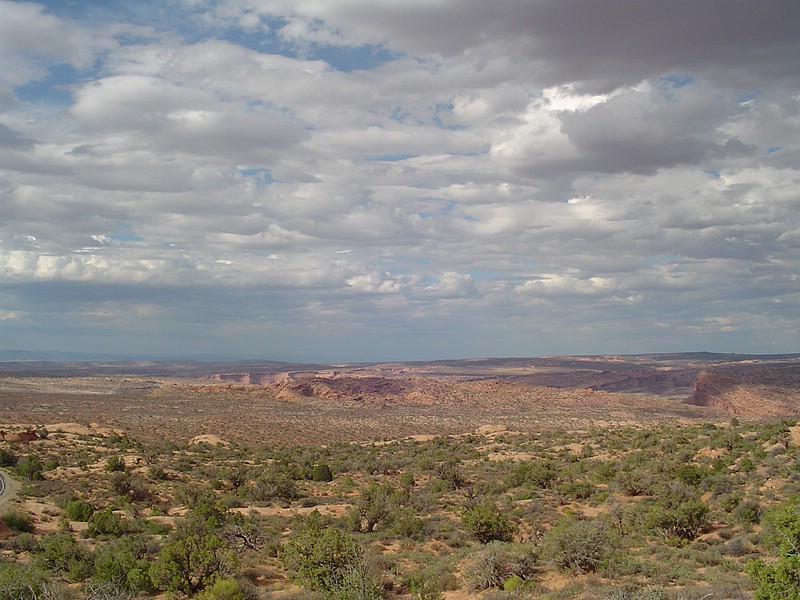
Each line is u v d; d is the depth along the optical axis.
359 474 66.75
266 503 49.66
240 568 25.77
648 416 128.75
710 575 22.33
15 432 79.44
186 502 47.91
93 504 45.50
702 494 39.81
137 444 80.50
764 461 45.94
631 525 33.75
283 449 87.19
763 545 27.11
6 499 44.34
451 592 22.91
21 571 20.22
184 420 114.38
